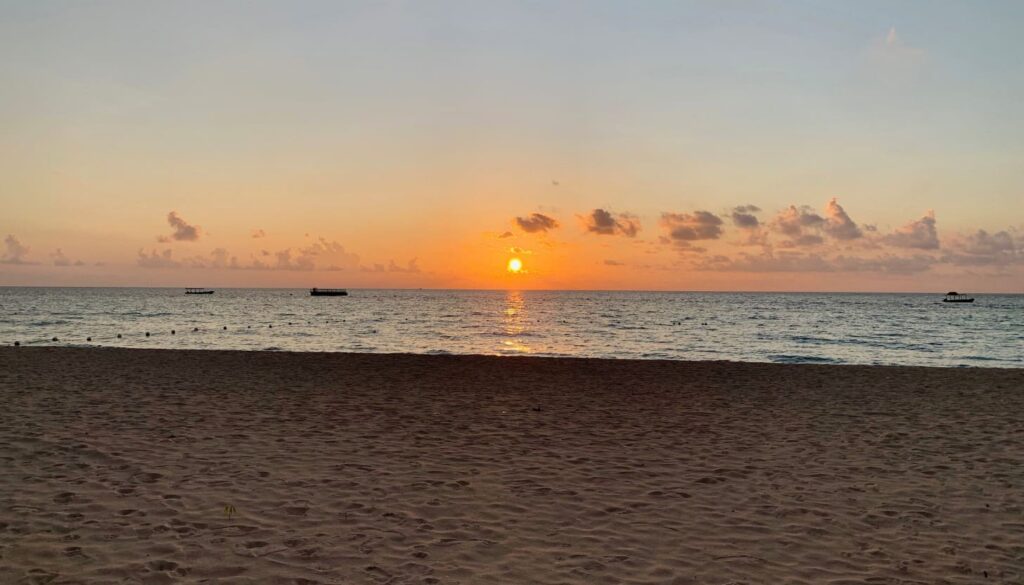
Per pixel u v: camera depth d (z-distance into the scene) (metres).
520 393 13.88
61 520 5.77
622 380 16.22
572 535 5.72
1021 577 5.00
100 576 4.66
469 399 12.96
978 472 7.97
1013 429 10.57
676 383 15.78
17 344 26.27
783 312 83.25
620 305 114.44
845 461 8.45
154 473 7.28
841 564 5.20
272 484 6.98
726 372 18.08
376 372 17.14
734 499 6.81
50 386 13.62
